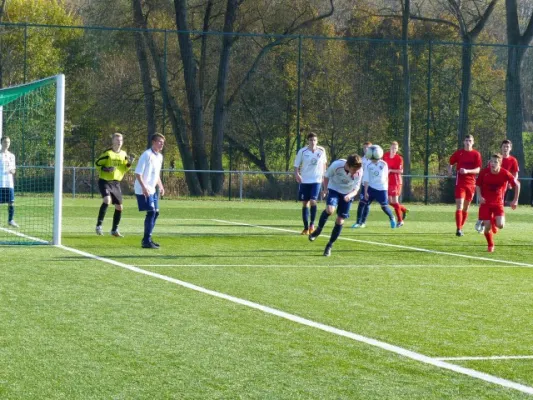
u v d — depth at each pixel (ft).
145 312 29.60
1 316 28.32
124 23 136.15
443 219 90.53
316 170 64.64
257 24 140.05
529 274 43.57
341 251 53.16
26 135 101.86
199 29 144.25
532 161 131.75
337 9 152.76
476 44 120.78
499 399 19.71
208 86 133.28
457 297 35.01
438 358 23.73
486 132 134.72
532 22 131.44
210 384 20.49
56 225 52.03
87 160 130.52
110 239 57.21
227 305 31.37
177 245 54.34
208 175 122.52
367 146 72.59
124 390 19.83
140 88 132.05
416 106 128.67
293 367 22.30
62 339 25.03
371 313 30.60
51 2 153.28
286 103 132.05
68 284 35.65
